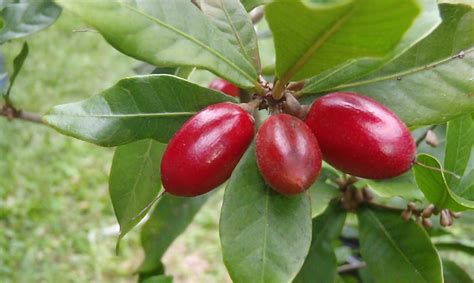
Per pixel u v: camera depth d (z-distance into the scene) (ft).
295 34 0.48
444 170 0.60
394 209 0.74
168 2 0.54
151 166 0.72
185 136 0.53
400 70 0.60
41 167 2.83
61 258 2.42
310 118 0.53
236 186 0.57
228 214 0.56
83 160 2.90
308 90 0.59
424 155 0.61
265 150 0.52
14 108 0.92
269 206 0.57
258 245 0.55
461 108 0.58
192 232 2.61
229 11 0.61
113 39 0.51
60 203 2.64
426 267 0.68
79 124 0.56
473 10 0.59
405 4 0.42
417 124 0.59
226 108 0.54
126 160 0.72
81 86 3.37
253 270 0.55
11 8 0.77
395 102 0.59
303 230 0.56
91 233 2.54
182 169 0.52
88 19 0.50
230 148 0.53
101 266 2.41
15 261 2.35
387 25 0.44
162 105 0.58
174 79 0.59
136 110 0.58
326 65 0.51
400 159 0.51
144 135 0.58
